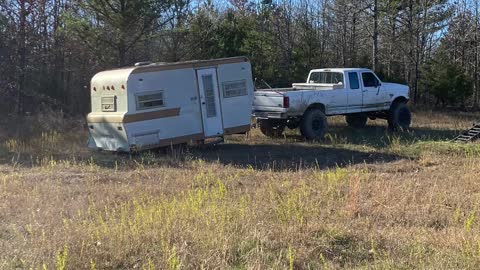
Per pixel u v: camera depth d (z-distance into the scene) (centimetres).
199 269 466
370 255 508
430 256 492
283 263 479
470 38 3161
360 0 2792
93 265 459
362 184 830
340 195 767
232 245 510
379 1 2752
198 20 2128
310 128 1461
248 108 1348
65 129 1658
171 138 1237
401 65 3225
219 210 627
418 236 558
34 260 480
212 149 1308
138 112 1191
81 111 2116
